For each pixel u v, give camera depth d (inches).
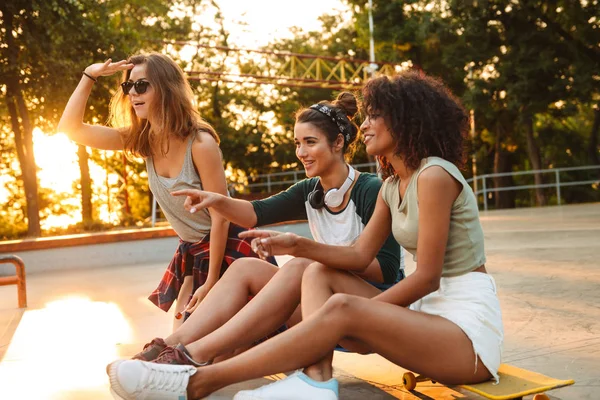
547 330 143.5
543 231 375.2
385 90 93.7
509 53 834.8
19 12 606.5
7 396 116.4
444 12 893.2
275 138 1238.9
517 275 219.9
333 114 112.9
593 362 118.0
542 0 839.7
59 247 390.3
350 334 87.8
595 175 1079.6
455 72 970.1
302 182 121.7
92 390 117.9
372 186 111.5
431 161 92.1
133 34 701.9
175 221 127.7
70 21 616.4
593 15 842.2
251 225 114.9
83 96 129.3
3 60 615.5
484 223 481.7
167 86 122.3
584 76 795.4
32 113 684.1
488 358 90.3
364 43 1090.7
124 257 408.2
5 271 378.3
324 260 97.3
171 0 1013.2
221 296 107.3
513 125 1027.3
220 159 125.6
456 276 95.7
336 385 88.0
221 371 89.2
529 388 86.4
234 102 1190.9
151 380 87.8
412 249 97.3
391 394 108.5
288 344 87.1
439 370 89.5
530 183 1138.7
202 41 1111.0
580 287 190.5
